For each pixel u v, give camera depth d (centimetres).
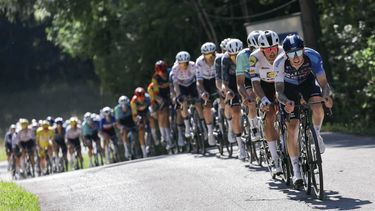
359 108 5003
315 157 2050
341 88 5153
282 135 2289
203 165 3139
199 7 7006
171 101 4678
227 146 3403
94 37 8181
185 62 3903
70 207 2423
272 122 2386
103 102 13925
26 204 2541
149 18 7194
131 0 7356
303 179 2169
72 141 6247
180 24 7281
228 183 2516
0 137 11419
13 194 2855
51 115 13412
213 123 3525
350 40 5172
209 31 7325
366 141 3491
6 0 7025
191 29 7369
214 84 3516
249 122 2827
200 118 3759
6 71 15800
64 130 6444
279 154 2383
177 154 4078
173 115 4675
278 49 2312
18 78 15938
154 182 2759
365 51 4722
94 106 13750
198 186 2519
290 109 2083
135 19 7194
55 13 7194
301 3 5197
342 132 4197
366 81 5003
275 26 5262
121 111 5447
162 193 2464
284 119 2208
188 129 4019
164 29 7288
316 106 2147
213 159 3375
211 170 2917
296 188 2234
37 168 6600
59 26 8556
